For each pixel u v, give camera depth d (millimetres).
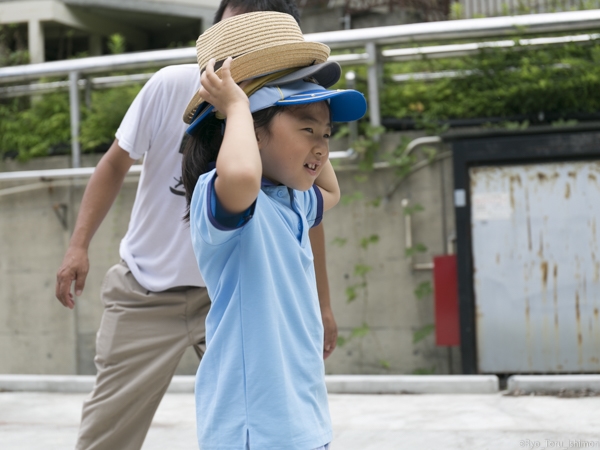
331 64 1797
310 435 1668
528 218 5770
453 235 6184
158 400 2715
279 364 1660
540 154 5684
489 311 5820
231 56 1838
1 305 7160
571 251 5707
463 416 3941
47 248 7055
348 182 6391
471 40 6227
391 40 6156
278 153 1713
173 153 2613
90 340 6906
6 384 5453
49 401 4926
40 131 7227
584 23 5848
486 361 5824
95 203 2713
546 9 8078
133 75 7172
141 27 12312
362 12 10758
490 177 5832
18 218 7121
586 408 3975
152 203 2648
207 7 11688
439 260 6008
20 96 7617
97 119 6977
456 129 6125
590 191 5668
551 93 6051
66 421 4254
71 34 11070
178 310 2648
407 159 6172
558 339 5723
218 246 1655
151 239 2652
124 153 2662
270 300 1681
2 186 7148
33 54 10922
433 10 10539
